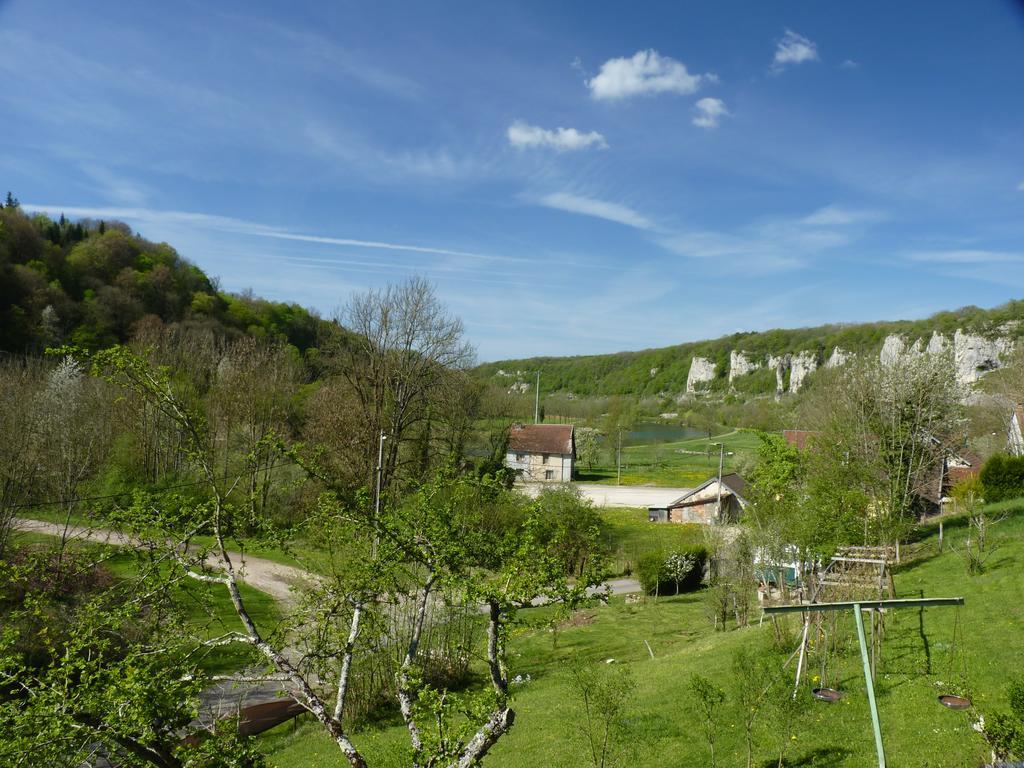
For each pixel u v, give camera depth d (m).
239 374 43.25
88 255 67.56
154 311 67.25
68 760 7.69
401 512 10.44
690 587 34.94
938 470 27.50
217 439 38.91
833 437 27.47
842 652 15.06
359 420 38.53
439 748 7.68
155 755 7.62
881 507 20.45
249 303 84.94
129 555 11.09
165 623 9.80
